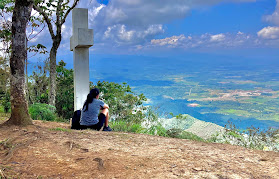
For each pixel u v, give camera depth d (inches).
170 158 131.3
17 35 188.7
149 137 194.5
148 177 103.0
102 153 133.6
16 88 188.7
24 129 175.3
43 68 469.4
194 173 109.7
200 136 262.7
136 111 416.5
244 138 220.2
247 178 106.1
